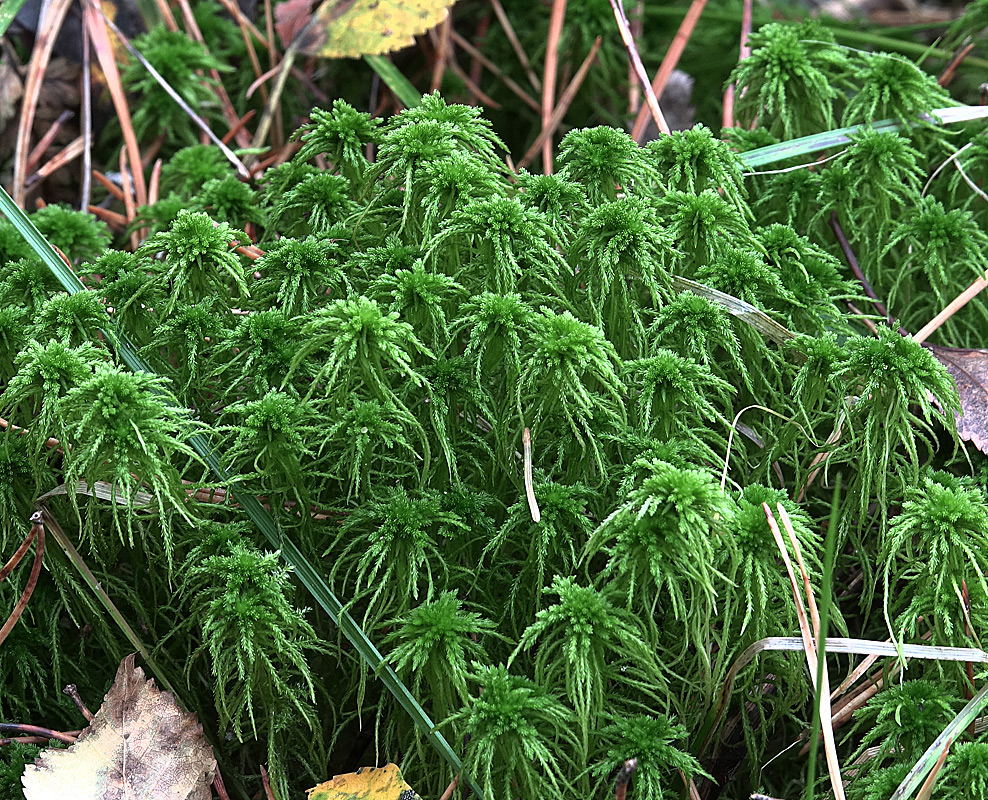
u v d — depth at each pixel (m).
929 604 0.14
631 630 0.13
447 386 0.14
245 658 0.14
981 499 0.15
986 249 0.19
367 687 0.15
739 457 0.16
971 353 0.18
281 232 0.18
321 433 0.14
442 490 0.15
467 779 0.14
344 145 0.17
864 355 0.15
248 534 0.15
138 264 0.16
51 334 0.15
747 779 0.16
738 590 0.14
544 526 0.14
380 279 0.15
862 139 0.19
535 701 0.13
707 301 0.15
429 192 0.15
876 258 0.19
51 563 0.15
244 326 0.15
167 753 0.15
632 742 0.13
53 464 0.16
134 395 0.13
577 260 0.16
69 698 0.16
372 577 0.14
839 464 0.18
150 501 0.14
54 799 0.14
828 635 0.17
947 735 0.13
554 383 0.14
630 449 0.15
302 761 0.15
